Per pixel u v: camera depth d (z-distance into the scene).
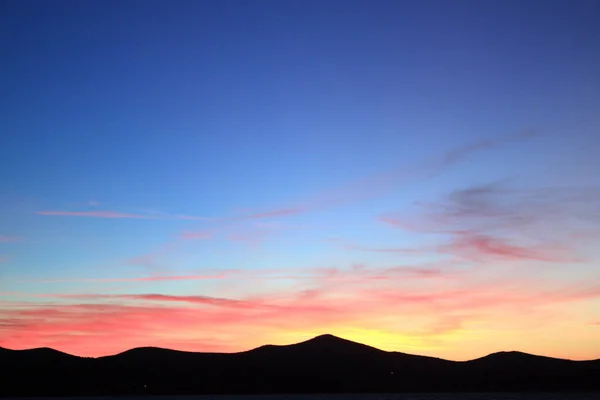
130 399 187.00
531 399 164.38
